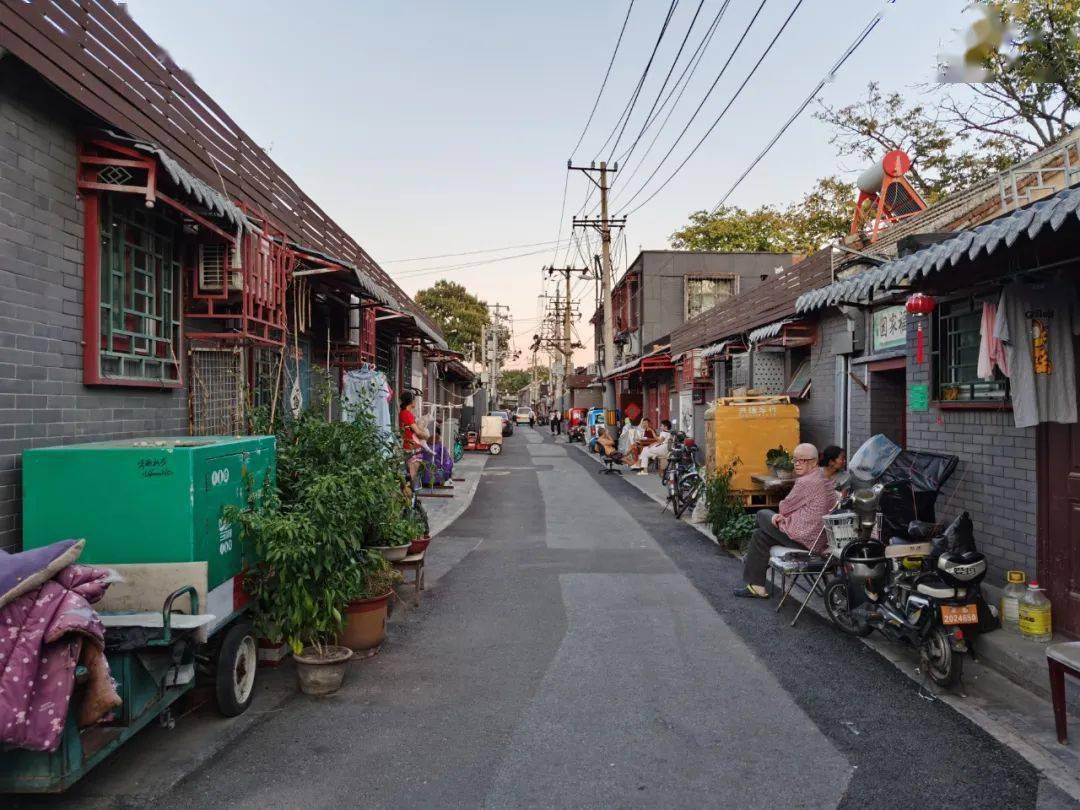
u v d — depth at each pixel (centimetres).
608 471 2048
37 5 418
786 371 1338
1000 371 590
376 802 346
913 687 495
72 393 471
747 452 1081
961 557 487
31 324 432
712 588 765
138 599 389
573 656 555
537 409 8631
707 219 3516
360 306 1027
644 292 3044
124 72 525
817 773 374
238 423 689
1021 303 529
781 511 705
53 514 393
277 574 462
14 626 286
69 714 300
